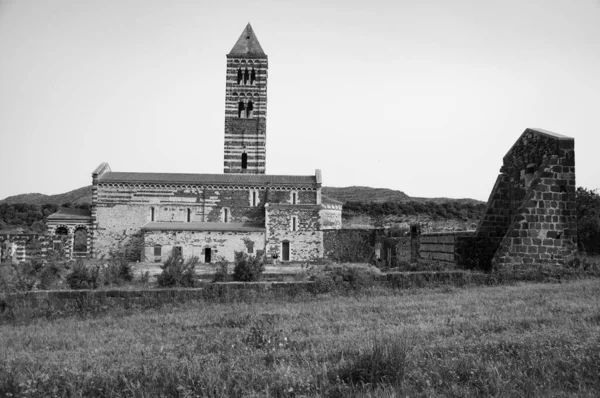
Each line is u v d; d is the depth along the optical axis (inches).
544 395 348.8
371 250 2743.6
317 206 2736.2
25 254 2805.1
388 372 396.5
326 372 406.9
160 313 824.3
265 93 3417.8
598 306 653.9
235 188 2982.3
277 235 2704.2
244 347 506.6
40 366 462.9
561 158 1074.7
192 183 2947.8
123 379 406.3
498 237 1254.3
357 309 743.1
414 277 987.3
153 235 2623.0
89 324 741.9
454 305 730.2
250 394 371.6
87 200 4960.6
